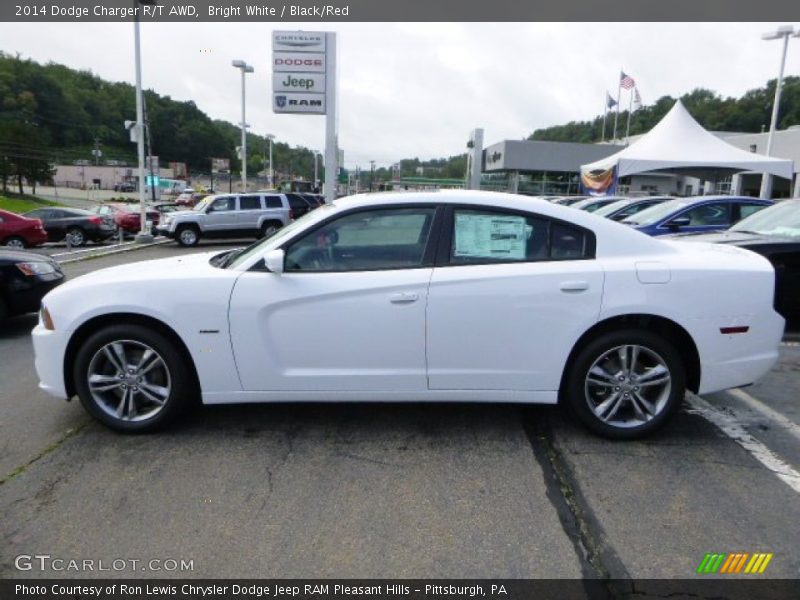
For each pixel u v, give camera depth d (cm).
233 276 356
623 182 3684
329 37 1484
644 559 252
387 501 297
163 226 1970
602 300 345
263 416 404
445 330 348
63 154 9494
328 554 255
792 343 611
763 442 369
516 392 359
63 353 363
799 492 308
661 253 363
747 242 620
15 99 9406
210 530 271
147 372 367
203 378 358
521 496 302
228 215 1995
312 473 325
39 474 322
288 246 360
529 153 4141
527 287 345
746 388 471
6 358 561
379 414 409
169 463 336
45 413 411
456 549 259
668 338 366
